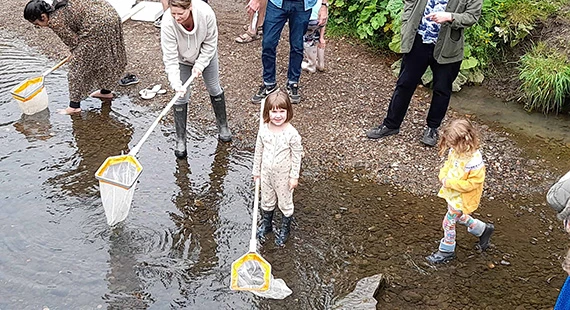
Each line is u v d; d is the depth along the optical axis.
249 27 7.93
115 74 6.30
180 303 4.11
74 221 4.80
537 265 4.57
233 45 7.96
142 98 6.66
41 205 4.95
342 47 7.99
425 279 4.39
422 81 7.14
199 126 6.24
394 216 5.07
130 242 4.63
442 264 4.54
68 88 6.68
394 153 5.89
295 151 4.28
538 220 5.09
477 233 4.56
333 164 5.75
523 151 6.05
